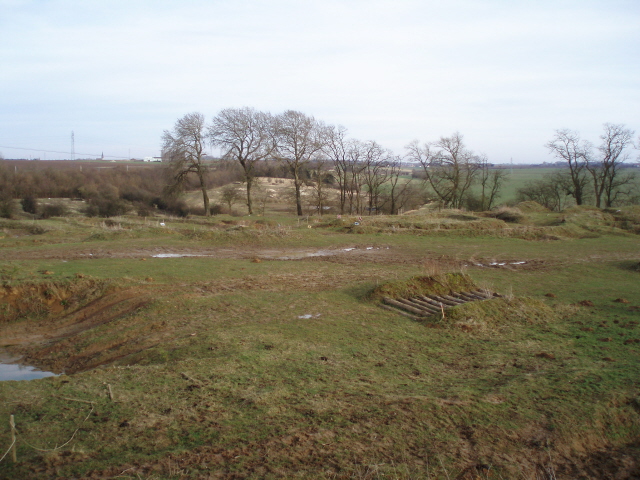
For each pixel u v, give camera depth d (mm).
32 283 13570
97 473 4746
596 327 10836
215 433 5594
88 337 10844
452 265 19359
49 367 9672
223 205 52406
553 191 52031
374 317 11641
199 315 11703
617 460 5719
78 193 51344
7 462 4922
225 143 43906
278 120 43938
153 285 14445
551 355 8852
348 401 6586
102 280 14523
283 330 10367
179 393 6773
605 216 33906
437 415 6188
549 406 6566
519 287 15281
